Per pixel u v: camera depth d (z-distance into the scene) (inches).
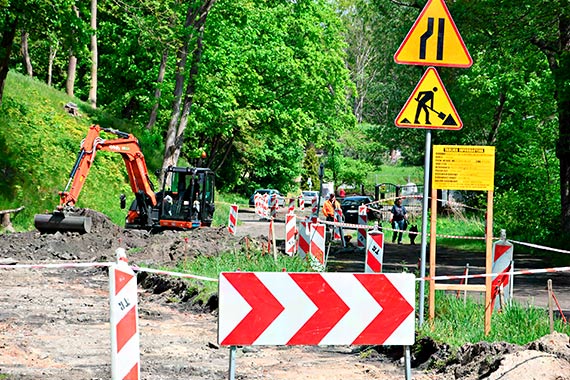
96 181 2696.9
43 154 2556.6
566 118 2299.5
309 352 853.2
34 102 2910.9
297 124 4077.3
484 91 3191.4
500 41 2043.6
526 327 818.2
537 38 2122.3
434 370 724.0
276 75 3818.9
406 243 2573.8
